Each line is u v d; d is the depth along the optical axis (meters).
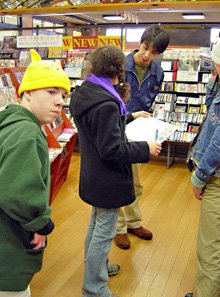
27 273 1.27
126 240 2.75
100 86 1.65
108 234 1.88
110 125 1.59
